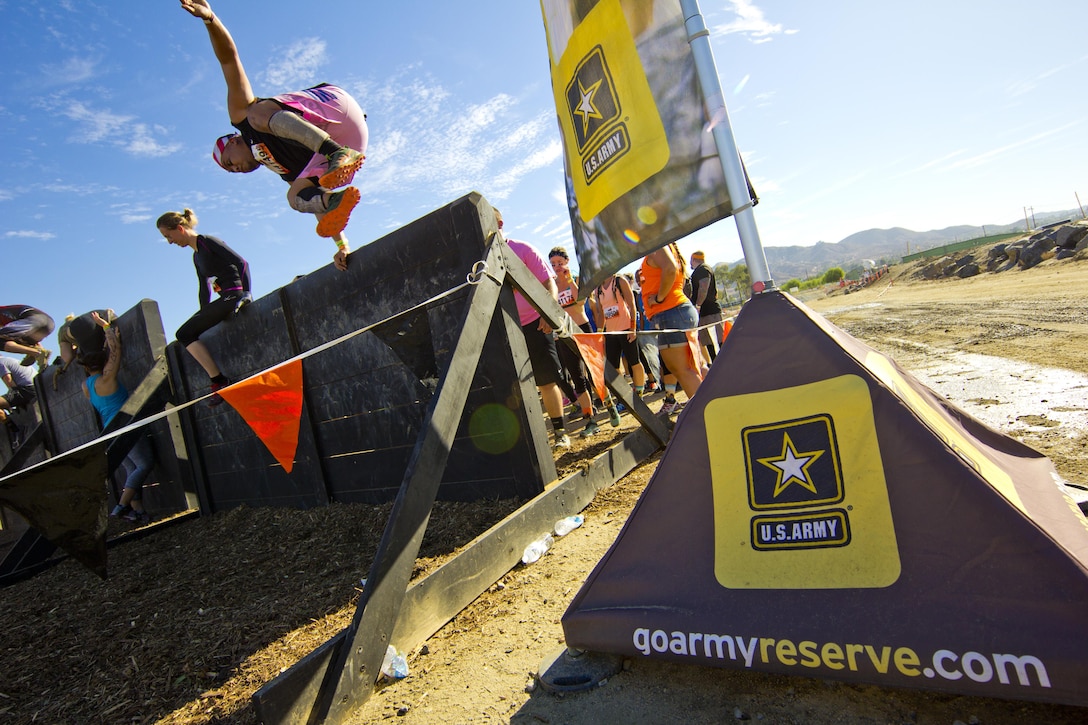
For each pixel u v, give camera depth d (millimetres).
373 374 4773
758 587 1703
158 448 7273
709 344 8609
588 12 2533
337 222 3498
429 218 4070
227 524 5879
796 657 1567
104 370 6777
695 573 1816
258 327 5625
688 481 1921
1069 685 1267
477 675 2139
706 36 2150
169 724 2270
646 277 5387
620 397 4520
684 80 2238
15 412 11430
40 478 2131
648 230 2402
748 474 1827
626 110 2422
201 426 6715
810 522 1696
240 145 3752
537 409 3939
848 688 1661
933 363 6664
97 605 4062
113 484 8570
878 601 1528
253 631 2986
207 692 2461
